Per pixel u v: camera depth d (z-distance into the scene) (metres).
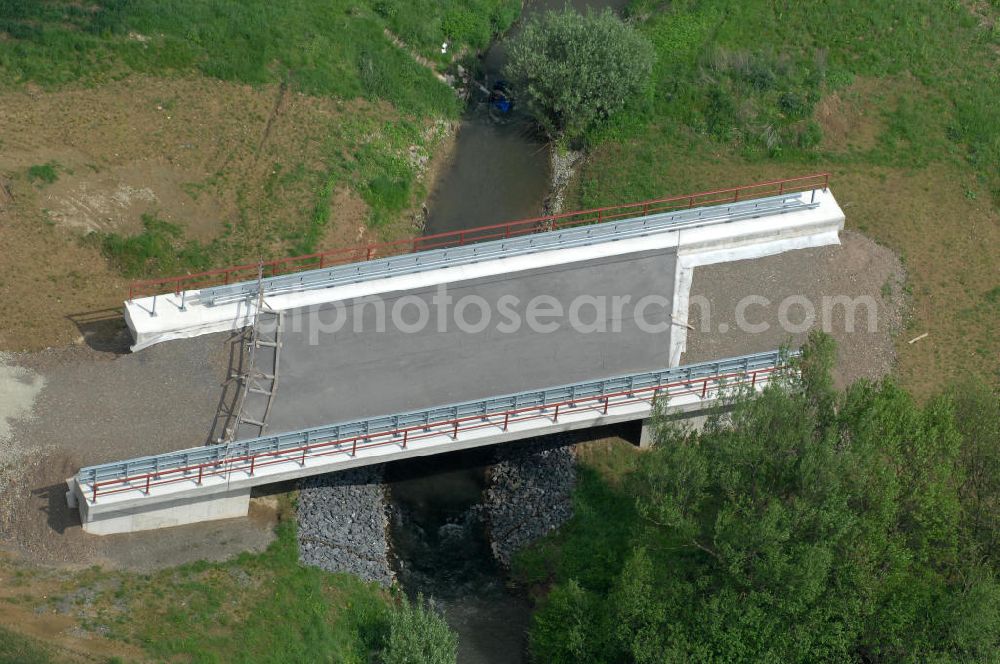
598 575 50.94
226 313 52.03
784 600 43.75
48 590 45.38
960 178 66.50
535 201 66.19
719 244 56.94
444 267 54.88
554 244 55.88
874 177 66.25
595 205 65.06
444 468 54.97
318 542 50.56
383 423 49.09
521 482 54.16
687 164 66.81
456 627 49.78
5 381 51.16
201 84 66.19
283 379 50.91
